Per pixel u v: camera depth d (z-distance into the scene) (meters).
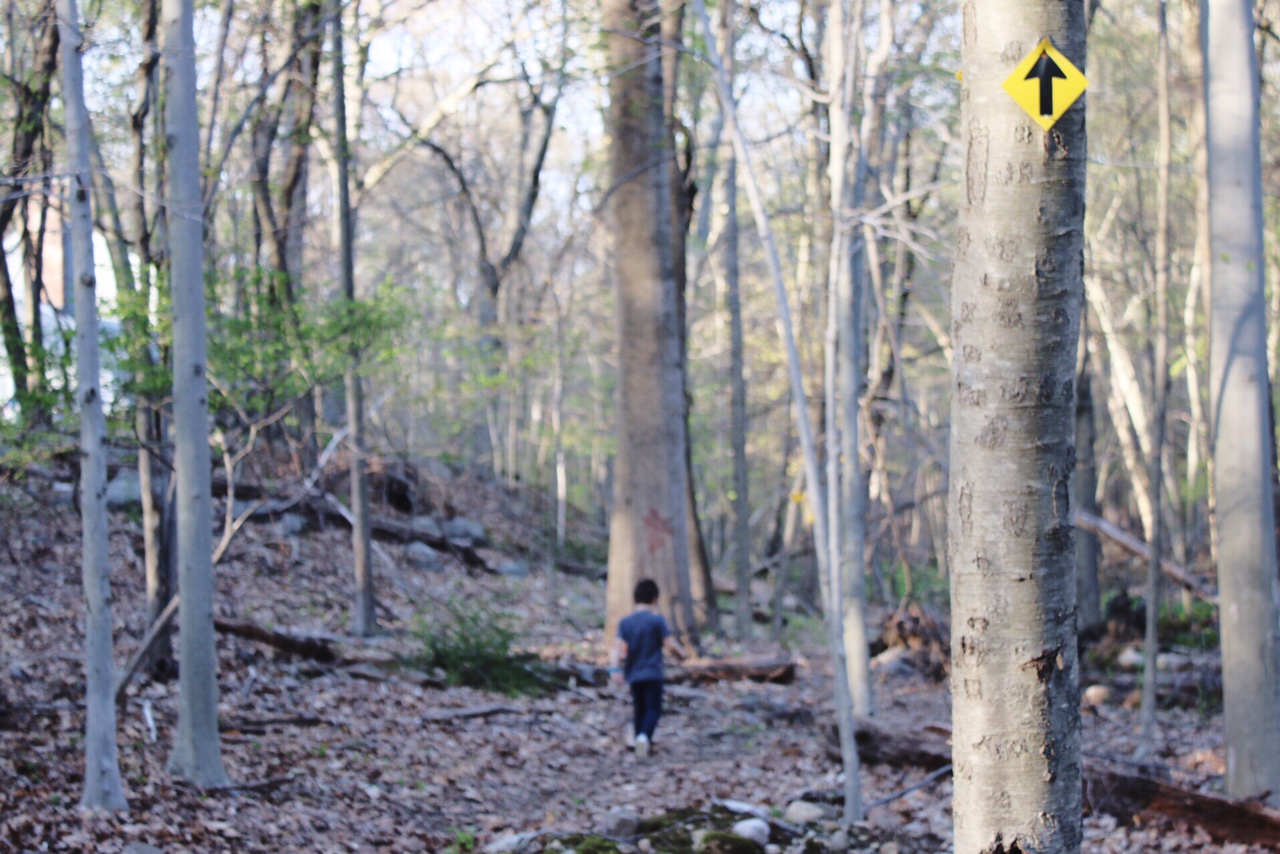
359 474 12.29
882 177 11.14
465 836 6.72
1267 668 6.77
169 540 8.98
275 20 11.30
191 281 6.90
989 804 3.12
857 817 7.06
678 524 14.46
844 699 7.08
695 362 28.48
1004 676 3.11
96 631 6.11
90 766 6.05
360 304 8.94
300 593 13.37
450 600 14.35
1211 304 7.08
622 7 13.59
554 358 19.78
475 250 28.31
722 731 10.37
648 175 14.59
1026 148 3.06
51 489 12.80
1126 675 12.41
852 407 9.58
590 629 15.44
